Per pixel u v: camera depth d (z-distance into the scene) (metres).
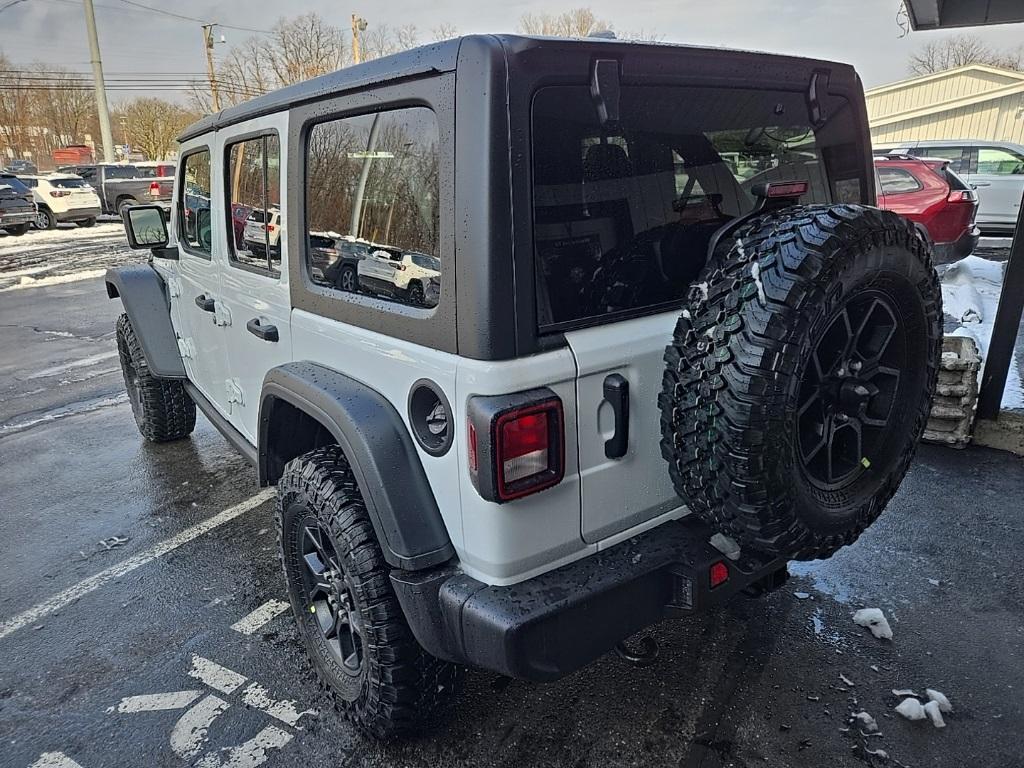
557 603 1.77
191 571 3.59
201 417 5.98
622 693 2.57
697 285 1.83
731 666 2.69
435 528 1.96
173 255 4.02
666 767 2.25
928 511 3.78
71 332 9.23
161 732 2.52
